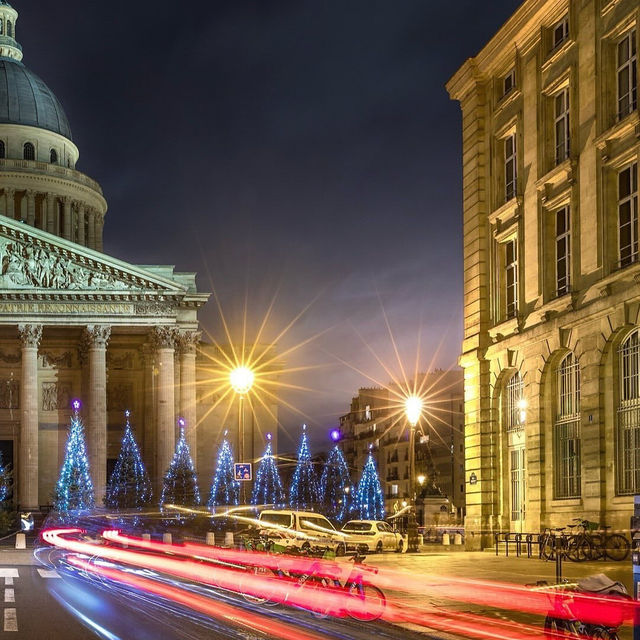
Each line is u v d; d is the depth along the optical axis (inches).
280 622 869.8
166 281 4042.8
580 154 1579.7
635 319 1408.7
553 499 1662.2
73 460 3796.8
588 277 1542.8
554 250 1700.3
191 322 4252.0
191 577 1406.3
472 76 1982.0
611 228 1502.2
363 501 4347.9
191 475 3767.2
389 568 1424.7
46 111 5915.4
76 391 4451.3
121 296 4028.1
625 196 1489.9
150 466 4222.4
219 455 4249.5
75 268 4028.1
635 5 1432.1
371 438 5723.4
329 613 906.1
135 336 4421.8
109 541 2763.3
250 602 1044.5
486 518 1909.4
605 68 1521.9
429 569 1403.8
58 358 4468.5
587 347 1533.0
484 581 1195.3
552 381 1681.8
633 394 1440.7
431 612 908.0
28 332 3978.8
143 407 4461.1
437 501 3284.9
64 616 901.2
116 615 909.8
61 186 5595.5
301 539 1641.2
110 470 4468.5
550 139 1718.8
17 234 4001.0
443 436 5002.5
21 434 3988.7
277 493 4379.9
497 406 1910.7
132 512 3747.5
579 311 1547.7
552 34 1718.8
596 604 648.4
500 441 1898.4
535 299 1727.4
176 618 889.5
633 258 1450.5
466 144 2038.6
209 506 3917.3
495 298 1913.1
